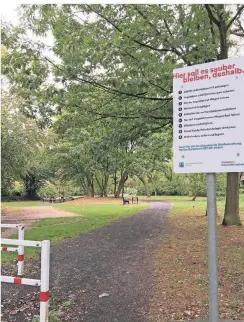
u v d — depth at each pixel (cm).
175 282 683
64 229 1430
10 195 5041
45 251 484
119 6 1166
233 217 1455
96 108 1426
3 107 2230
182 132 355
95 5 1168
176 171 356
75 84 1301
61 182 5450
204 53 1053
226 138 332
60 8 1198
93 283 702
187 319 513
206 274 728
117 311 557
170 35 1128
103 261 884
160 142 2023
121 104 1425
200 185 3225
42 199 5231
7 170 2369
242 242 1077
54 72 1241
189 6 1200
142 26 1109
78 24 1211
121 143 1608
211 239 337
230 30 1495
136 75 1145
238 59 329
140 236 1274
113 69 1235
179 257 891
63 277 748
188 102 353
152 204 3444
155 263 838
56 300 612
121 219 1908
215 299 331
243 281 673
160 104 1383
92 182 5175
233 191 1463
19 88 1355
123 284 689
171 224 1628
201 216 1988
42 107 1390
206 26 1180
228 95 333
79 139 1836
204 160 342
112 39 1121
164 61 1098
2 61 1212
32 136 2395
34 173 4753
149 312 546
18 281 497
